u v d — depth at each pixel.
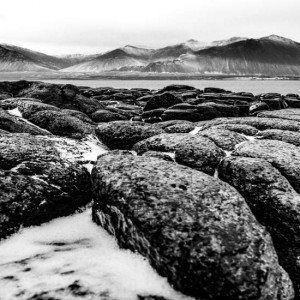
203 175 1.64
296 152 2.15
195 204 1.38
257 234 1.27
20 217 1.57
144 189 1.48
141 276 1.27
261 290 1.10
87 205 1.92
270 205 1.65
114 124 3.07
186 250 1.20
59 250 1.46
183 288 1.19
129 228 1.40
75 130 3.44
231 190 1.53
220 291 1.11
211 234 1.23
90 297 1.16
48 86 5.34
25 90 5.57
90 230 1.64
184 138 2.40
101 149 2.95
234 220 1.32
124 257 1.38
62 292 1.18
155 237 1.27
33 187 1.68
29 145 2.03
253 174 1.81
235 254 1.17
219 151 2.23
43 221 1.68
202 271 1.15
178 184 1.52
